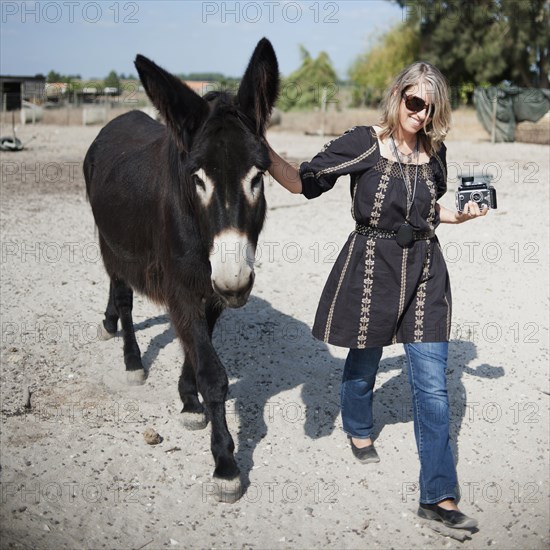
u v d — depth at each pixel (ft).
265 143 9.43
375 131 9.57
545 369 14.39
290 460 11.20
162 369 14.35
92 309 17.40
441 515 9.35
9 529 9.16
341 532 9.49
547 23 86.53
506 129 59.72
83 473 10.64
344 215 28.86
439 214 10.05
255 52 9.12
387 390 13.48
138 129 14.88
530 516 9.92
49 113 88.02
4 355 14.60
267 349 15.11
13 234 24.44
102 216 13.55
